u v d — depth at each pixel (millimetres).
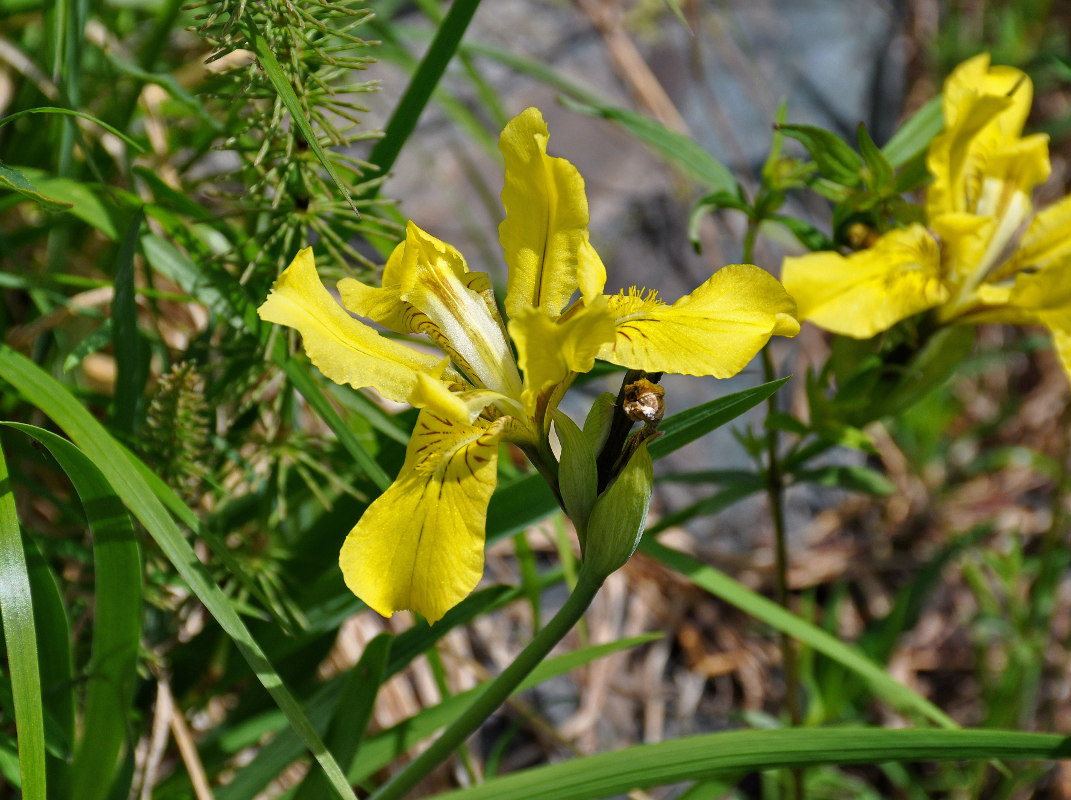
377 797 192
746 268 185
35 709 178
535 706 327
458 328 192
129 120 255
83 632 240
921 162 237
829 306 230
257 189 216
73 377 261
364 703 208
